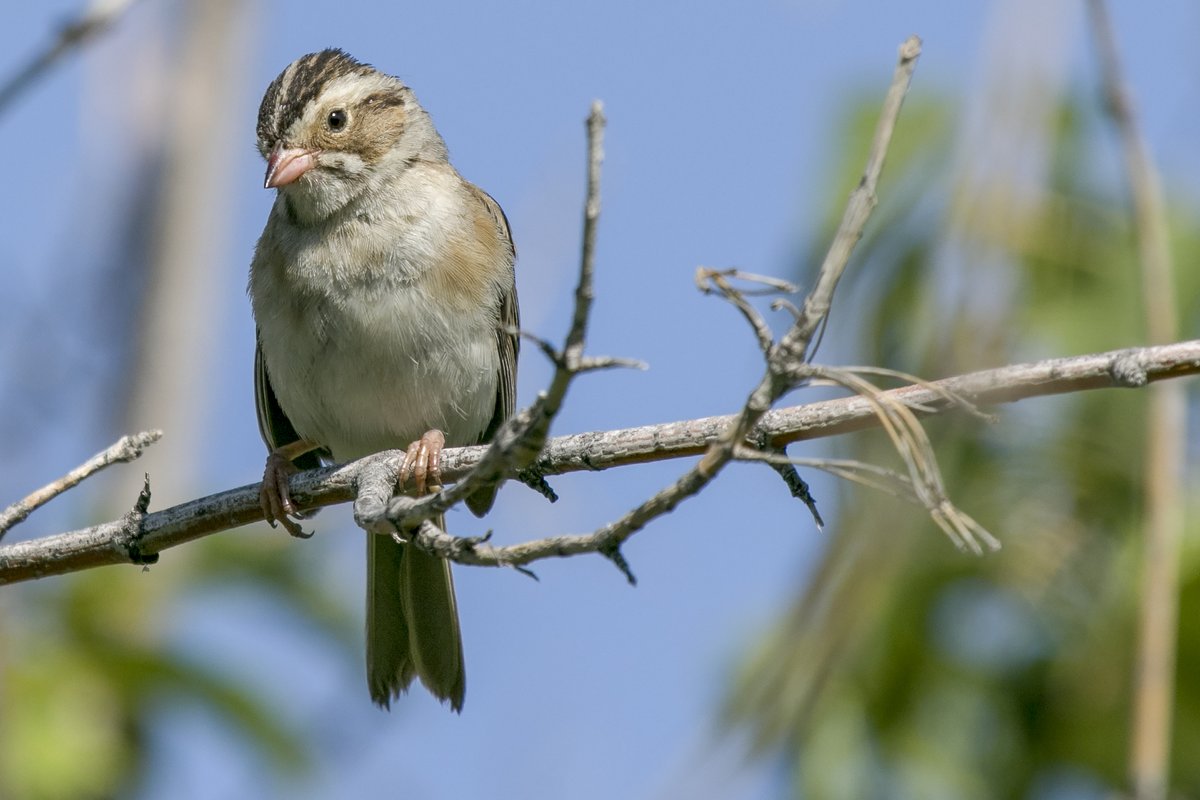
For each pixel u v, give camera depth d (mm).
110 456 8289
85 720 11164
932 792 10180
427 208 10844
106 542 8984
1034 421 9625
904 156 10031
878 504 7914
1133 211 8938
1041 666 10242
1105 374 7230
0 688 10523
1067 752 10297
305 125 10820
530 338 6188
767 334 6422
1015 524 9719
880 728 10195
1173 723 10609
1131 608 9742
